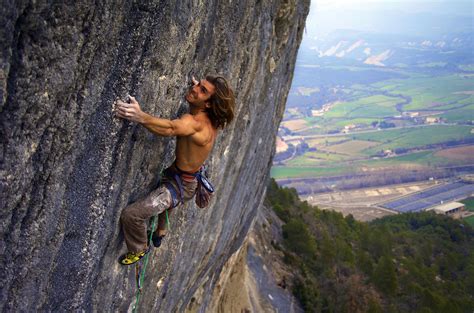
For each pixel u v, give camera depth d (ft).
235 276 58.39
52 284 13.58
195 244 25.84
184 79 15.84
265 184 43.88
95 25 10.85
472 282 170.60
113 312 18.49
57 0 9.71
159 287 22.65
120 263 16.63
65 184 12.21
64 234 13.01
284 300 88.48
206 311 42.04
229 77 20.92
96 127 12.38
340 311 111.55
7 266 11.70
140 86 13.06
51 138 11.09
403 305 124.16
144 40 12.44
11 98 9.73
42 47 9.86
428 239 206.59
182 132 14.11
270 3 22.97
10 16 8.86
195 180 15.92
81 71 11.15
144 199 15.42
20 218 11.35
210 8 15.88
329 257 123.24
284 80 35.17
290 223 122.21
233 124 24.57
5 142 10.05
